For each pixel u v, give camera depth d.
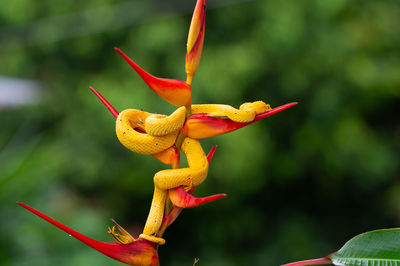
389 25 10.89
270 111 1.48
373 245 1.57
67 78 11.00
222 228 10.87
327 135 10.73
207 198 1.39
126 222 10.78
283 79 10.38
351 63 10.35
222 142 9.61
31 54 11.10
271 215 11.54
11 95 6.78
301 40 10.15
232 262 10.57
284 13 9.90
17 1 10.83
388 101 10.85
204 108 1.49
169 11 10.35
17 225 5.30
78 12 10.68
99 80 10.11
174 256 10.87
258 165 10.05
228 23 10.36
